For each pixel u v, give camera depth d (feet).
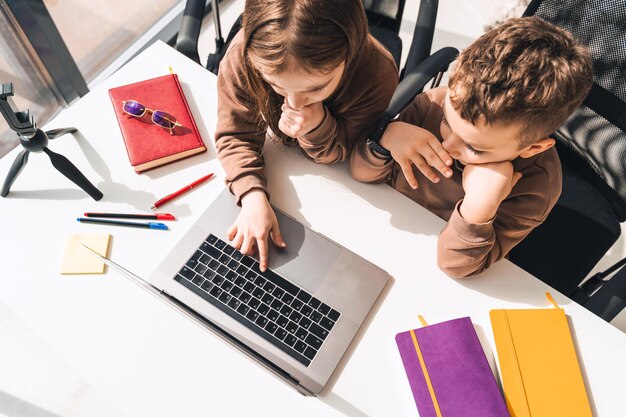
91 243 3.15
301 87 2.58
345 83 2.94
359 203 3.30
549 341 2.87
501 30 2.58
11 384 4.89
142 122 3.44
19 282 3.05
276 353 2.85
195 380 2.83
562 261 3.86
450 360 2.80
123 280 3.07
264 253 3.04
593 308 3.19
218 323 2.91
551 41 2.49
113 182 3.34
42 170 3.36
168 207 3.28
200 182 3.35
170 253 3.09
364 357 2.89
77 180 3.17
